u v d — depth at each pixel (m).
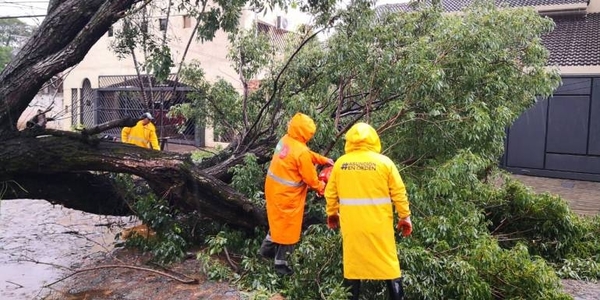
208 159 7.38
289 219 4.66
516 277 4.50
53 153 5.27
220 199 5.70
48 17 5.40
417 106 5.58
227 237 5.66
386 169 3.88
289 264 4.79
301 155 4.59
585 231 6.42
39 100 7.25
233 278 5.05
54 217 8.10
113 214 6.40
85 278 5.36
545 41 14.19
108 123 5.64
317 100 6.16
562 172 13.73
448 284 4.34
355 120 5.85
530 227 6.36
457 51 5.62
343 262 4.13
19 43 7.60
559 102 13.62
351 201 3.91
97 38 5.39
